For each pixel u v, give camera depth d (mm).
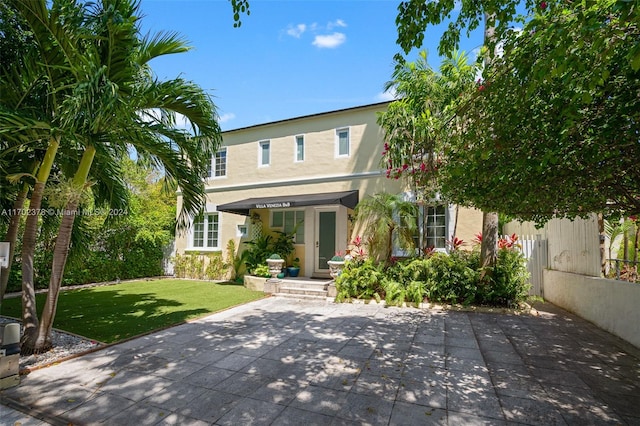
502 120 4117
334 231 14148
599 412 4059
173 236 18484
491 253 9953
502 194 5199
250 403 4266
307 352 6172
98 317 8773
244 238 16031
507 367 5461
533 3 4172
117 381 4910
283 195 15211
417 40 4566
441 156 8523
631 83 3109
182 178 7145
